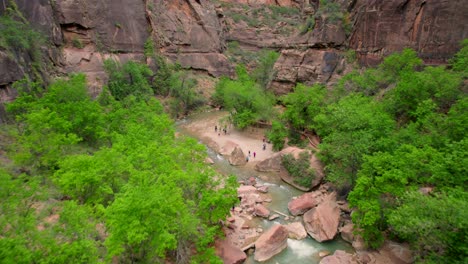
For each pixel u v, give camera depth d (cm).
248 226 2297
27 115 2269
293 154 3222
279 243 2047
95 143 2908
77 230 1211
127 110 3334
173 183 1686
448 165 1647
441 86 2688
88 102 3003
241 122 4662
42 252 1069
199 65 7231
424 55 3825
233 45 8850
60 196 1911
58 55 4475
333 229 2184
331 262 1875
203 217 1888
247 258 1969
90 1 5247
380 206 1875
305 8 6744
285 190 2975
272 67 6372
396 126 2719
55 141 2169
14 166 2066
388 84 3769
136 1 6172
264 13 9794
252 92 4822
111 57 5409
